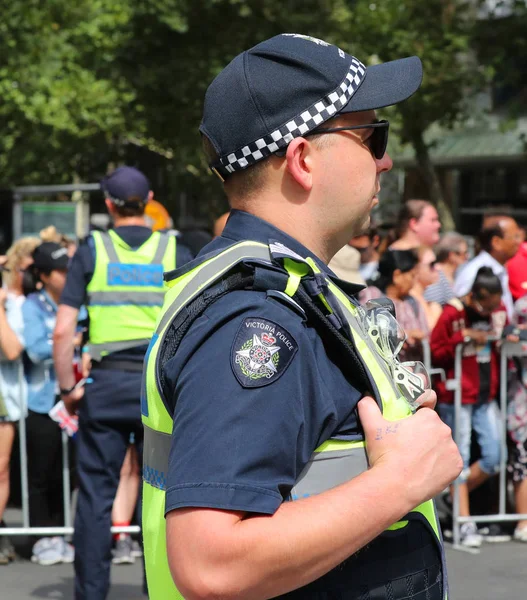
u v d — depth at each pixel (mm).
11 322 8938
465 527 9367
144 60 25266
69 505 8953
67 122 25906
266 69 2406
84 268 6812
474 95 26266
